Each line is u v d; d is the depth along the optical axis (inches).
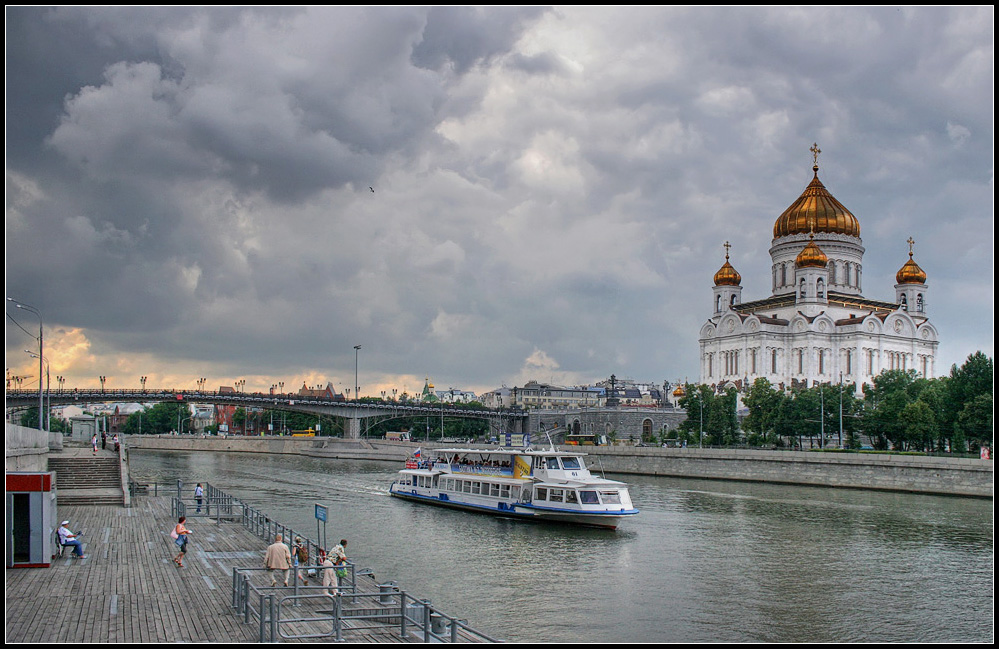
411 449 6953.7
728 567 2266.2
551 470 3132.4
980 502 3535.9
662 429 7731.3
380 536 2726.4
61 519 2539.4
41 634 1284.4
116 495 3031.5
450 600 1900.8
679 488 4254.4
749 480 4655.5
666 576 2154.3
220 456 7367.1
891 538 2687.0
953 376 5034.5
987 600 1936.5
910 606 1887.3
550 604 1872.5
